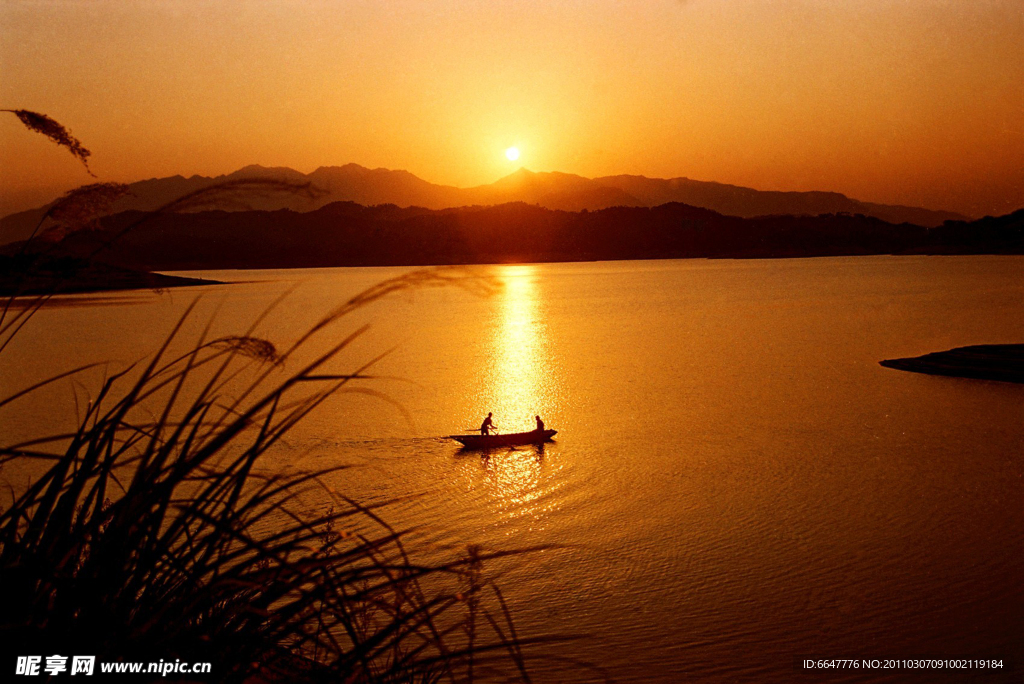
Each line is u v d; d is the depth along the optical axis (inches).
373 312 3964.1
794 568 652.7
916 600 584.4
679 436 1157.1
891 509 808.9
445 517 774.5
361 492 829.8
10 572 68.8
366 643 78.0
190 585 71.6
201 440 75.5
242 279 6683.1
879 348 2100.1
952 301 3513.8
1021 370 1578.5
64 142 69.2
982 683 462.3
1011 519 765.9
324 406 1279.5
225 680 74.4
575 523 769.6
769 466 986.1
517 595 570.3
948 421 1214.3
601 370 1847.9
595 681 438.0
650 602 575.8
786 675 472.4
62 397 1275.8
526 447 1085.1
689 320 3053.6
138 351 2182.6
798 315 3110.2
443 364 1988.2
